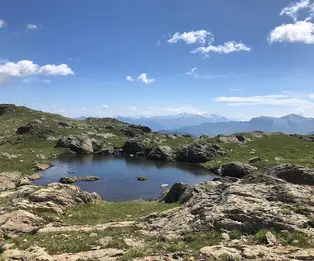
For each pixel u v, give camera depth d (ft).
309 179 119.14
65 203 118.83
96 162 311.06
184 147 342.23
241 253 55.62
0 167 237.04
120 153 378.12
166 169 284.41
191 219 79.25
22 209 101.96
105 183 223.92
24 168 247.29
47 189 123.65
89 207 121.80
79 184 217.97
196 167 296.92
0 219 90.79
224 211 76.28
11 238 80.07
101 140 411.13
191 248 60.49
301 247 58.70
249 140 394.11
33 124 432.66
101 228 84.84
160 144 388.78
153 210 120.47
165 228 79.25
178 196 145.48
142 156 360.89
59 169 268.62
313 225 69.26
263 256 53.88
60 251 62.44
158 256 56.34
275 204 79.82
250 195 86.17
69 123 474.08
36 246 65.36
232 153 334.44
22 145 359.25
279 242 61.82
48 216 100.63
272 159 294.87
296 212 75.46
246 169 246.88
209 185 142.10
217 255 54.08
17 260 55.42
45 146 362.12
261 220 70.54
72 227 87.30
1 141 377.09
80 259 55.98
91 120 562.66
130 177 247.29
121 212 117.19
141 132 489.67
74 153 352.90
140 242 68.28
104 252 60.29
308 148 343.46
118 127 515.50
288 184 93.30
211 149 332.60
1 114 552.41
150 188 212.02
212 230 71.77
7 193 142.31
